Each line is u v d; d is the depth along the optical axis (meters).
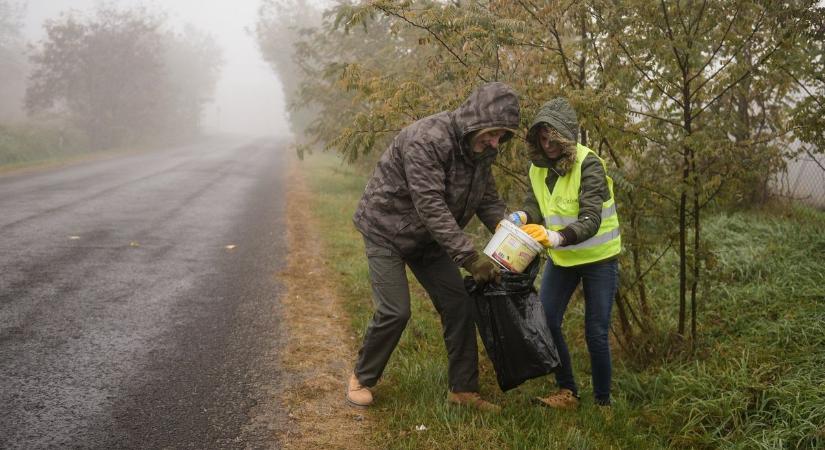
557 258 3.30
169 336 4.41
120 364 3.87
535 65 3.96
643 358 3.89
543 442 2.89
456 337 3.30
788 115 4.22
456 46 4.12
